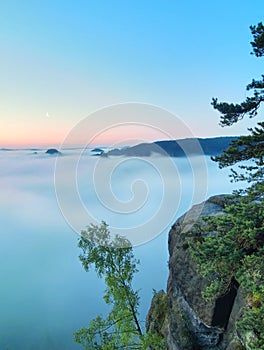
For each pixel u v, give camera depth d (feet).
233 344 23.94
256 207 19.30
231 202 28.07
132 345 43.21
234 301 25.52
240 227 18.43
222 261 19.27
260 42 20.68
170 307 32.73
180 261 31.14
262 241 18.86
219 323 26.09
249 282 17.08
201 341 27.81
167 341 33.81
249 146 22.66
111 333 42.11
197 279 28.32
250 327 18.10
